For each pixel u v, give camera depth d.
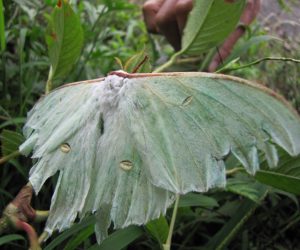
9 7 0.23
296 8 0.34
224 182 0.10
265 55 0.30
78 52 0.19
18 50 0.23
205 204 0.17
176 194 0.11
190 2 0.24
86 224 0.15
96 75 0.26
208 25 0.21
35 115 0.12
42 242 0.16
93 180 0.11
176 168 0.10
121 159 0.11
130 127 0.11
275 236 0.20
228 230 0.18
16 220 0.15
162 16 0.25
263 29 0.31
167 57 0.28
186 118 0.11
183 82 0.11
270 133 0.10
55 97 0.12
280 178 0.17
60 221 0.11
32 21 0.27
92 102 0.11
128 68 0.16
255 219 0.20
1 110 0.22
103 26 0.30
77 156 0.11
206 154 0.10
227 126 0.10
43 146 0.12
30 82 0.23
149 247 0.19
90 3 0.30
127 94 0.11
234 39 0.26
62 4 0.17
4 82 0.22
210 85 0.11
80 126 0.11
